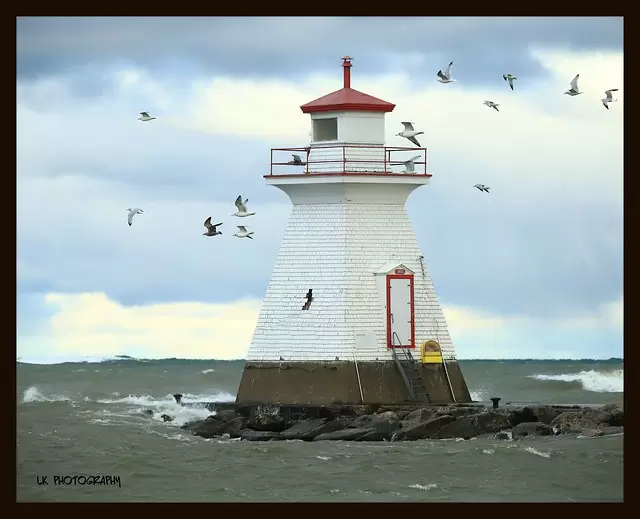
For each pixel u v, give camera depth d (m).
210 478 162.62
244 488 158.62
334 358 185.38
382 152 189.38
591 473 162.75
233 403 192.38
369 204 188.62
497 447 173.38
